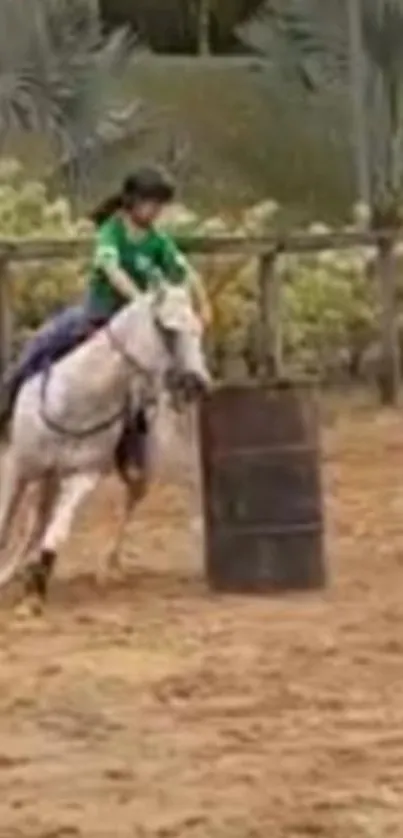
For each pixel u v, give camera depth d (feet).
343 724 37.76
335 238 88.79
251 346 88.94
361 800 32.91
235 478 49.96
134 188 49.90
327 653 43.34
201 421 50.31
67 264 87.04
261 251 87.92
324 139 138.00
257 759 35.53
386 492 65.67
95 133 127.95
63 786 34.24
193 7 153.89
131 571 53.62
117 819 32.27
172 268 50.60
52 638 45.57
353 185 134.31
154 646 44.45
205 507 50.47
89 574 53.21
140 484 50.88
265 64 142.41
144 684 40.96
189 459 62.39
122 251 50.01
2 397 49.49
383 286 89.25
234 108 140.46
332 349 92.58
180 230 96.68
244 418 49.78
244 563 50.06
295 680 41.09
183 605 48.93
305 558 50.11
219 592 50.34
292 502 49.98
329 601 49.14
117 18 153.38
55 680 41.45
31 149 124.06
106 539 58.70
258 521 49.96
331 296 92.68
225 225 102.73
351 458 73.41
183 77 142.20
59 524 48.49
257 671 41.83
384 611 47.67
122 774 34.83
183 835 31.35
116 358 48.32
